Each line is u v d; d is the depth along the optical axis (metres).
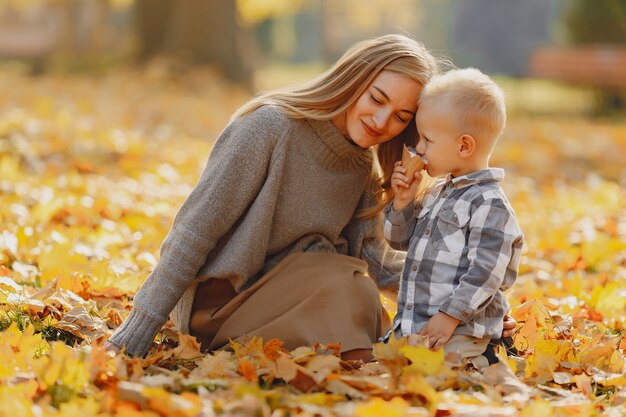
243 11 28.52
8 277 4.20
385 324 3.67
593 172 11.09
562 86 26.02
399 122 3.46
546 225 6.98
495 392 2.88
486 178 3.29
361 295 3.45
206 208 3.33
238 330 3.42
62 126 9.59
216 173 3.37
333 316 3.36
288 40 54.47
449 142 3.29
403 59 3.42
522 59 40.62
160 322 3.32
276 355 3.19
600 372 3.32
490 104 3.27
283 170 3.43
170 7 20.06
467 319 3.19
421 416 2.54
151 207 6.48
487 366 3.23
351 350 3.32
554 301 4.51
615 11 21.86
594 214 7.64
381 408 2.48
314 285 3.40
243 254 3.38
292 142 3.44
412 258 3.34
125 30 31.66
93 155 8.42
